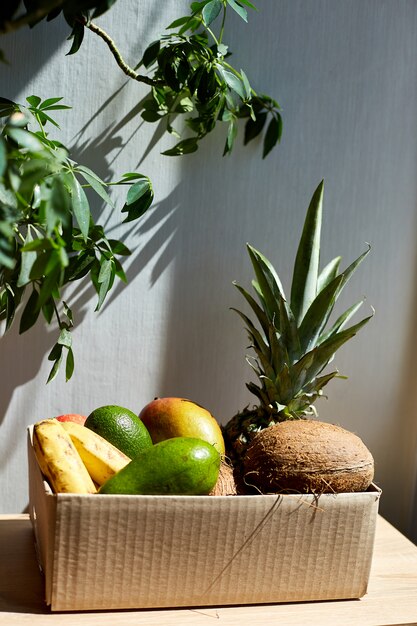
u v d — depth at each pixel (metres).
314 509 0.80
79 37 0.93
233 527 0.79
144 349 1.11
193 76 0.98
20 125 0.73
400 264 1.19
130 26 1.03
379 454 1.23
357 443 0.83
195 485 0.78
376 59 1.13
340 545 0.82
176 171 1.08
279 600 0.83
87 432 0.86
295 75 1.10
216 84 1.02
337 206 1.15
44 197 0.59
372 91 1.13
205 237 1.11
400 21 1.13
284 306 0.97
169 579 0.79
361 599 0.86
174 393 1.13
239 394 1.15
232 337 1.14
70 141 1.04
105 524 0.76
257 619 0.80
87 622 0.77
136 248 1.08
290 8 1.08
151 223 1.08
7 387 1.07
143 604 0.79
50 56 1.02
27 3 0.83
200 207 1.10
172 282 1.11
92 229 0.96
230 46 1.07
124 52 1.04
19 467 1.10
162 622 0.78
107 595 0.78
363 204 1.16
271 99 1.07
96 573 0.77
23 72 1.01
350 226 1.16
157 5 1.04
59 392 1.09
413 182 1.17
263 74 1.09
